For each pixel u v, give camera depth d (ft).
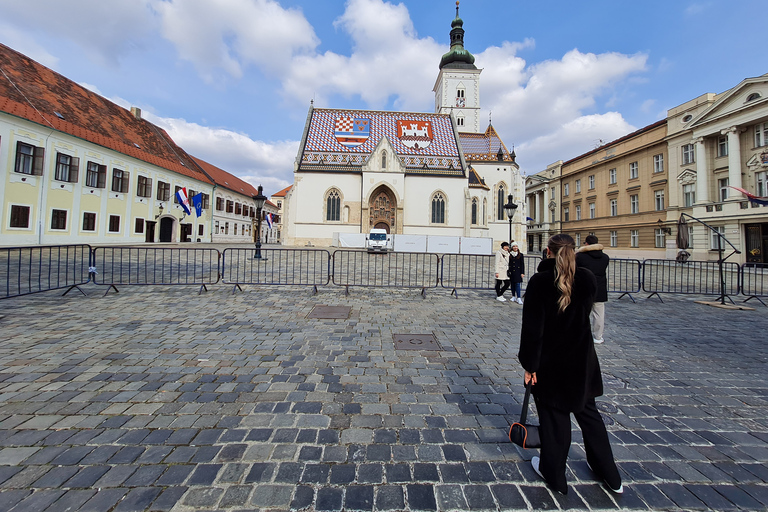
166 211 119.34
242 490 7.30
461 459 8.57
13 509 6.60
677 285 45.39
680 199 92.99
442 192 122.72
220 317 22.00
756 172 77.41
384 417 10.48
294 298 28.71
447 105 171.53
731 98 79.36
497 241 135.74
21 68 85.25
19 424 9.50
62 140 82.38
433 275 47.57
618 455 9.01
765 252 74.38
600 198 124.26
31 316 20.97
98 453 8.35
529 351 7.73
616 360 16.29
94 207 91.20
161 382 12.48
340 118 133.69
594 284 7.63
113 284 29.19
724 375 14.61
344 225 119.34
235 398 11.42
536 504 7.19
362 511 6.84
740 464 8.71
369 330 19.98
